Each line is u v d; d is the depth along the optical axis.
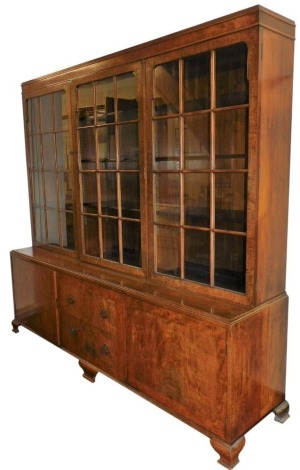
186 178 2.09
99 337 2.48
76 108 2.66
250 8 1.67
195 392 1.93
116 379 2.40
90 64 2.48
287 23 1.82
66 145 2.85
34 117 3.13
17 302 3.30
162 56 2.05
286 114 1.91
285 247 2.04
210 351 1.83
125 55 2.24
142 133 2.21
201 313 1.84
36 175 3.25
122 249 2.52
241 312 1.84
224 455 1.84
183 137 2.05
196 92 1.97
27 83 3.09
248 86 1.80
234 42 1.75
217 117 1.94
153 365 2.12
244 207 1.91
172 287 2.21
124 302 2.24
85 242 2.82
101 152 2.55
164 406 2.10
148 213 2.27
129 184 2.40
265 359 1.98
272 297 2.00
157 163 2.21
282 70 1.83
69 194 2.91
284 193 1.97
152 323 2.09
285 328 2.10
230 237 1.97
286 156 1.95
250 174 1.79
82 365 2.68
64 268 2.70
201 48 1.88
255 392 1.94
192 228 2.06
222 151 1.95
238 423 1.85
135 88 2.25
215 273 2.04
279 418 2.16
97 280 2.41
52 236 3.18
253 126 1.75
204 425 1.92
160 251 2.28
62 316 2.79
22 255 3.12
